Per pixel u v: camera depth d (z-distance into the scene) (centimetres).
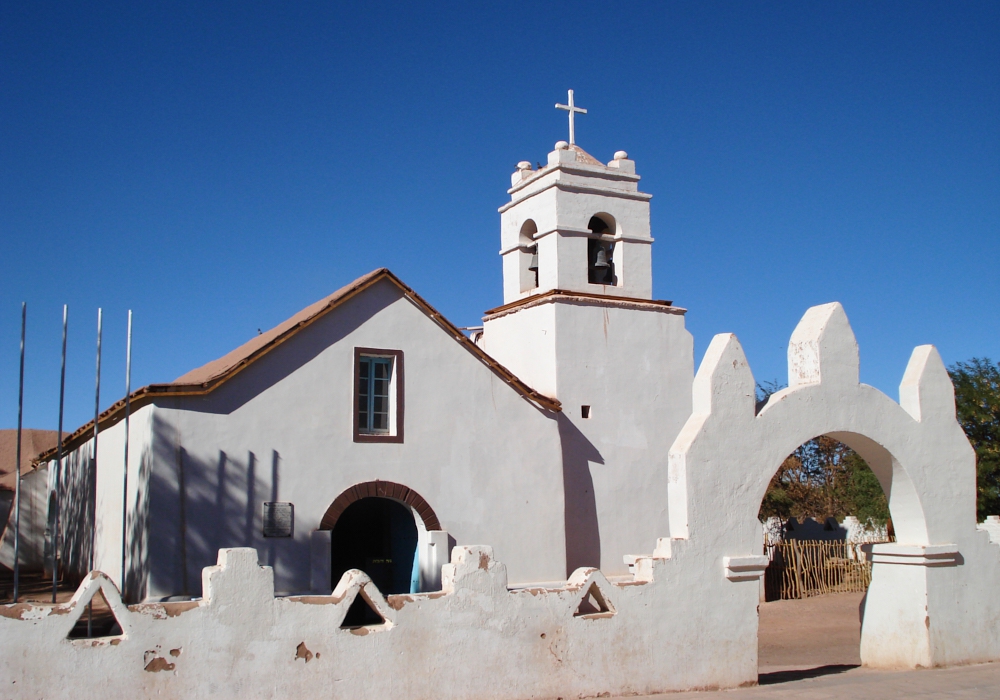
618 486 2114
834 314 1454
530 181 2269
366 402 1845
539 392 2119
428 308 1897
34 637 888
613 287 2222
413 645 1062
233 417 1681
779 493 3750
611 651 1197
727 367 1348
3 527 2864
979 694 1222
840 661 1986
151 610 939
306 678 1001
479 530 1895
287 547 1695
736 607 1304
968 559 1495
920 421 1498
